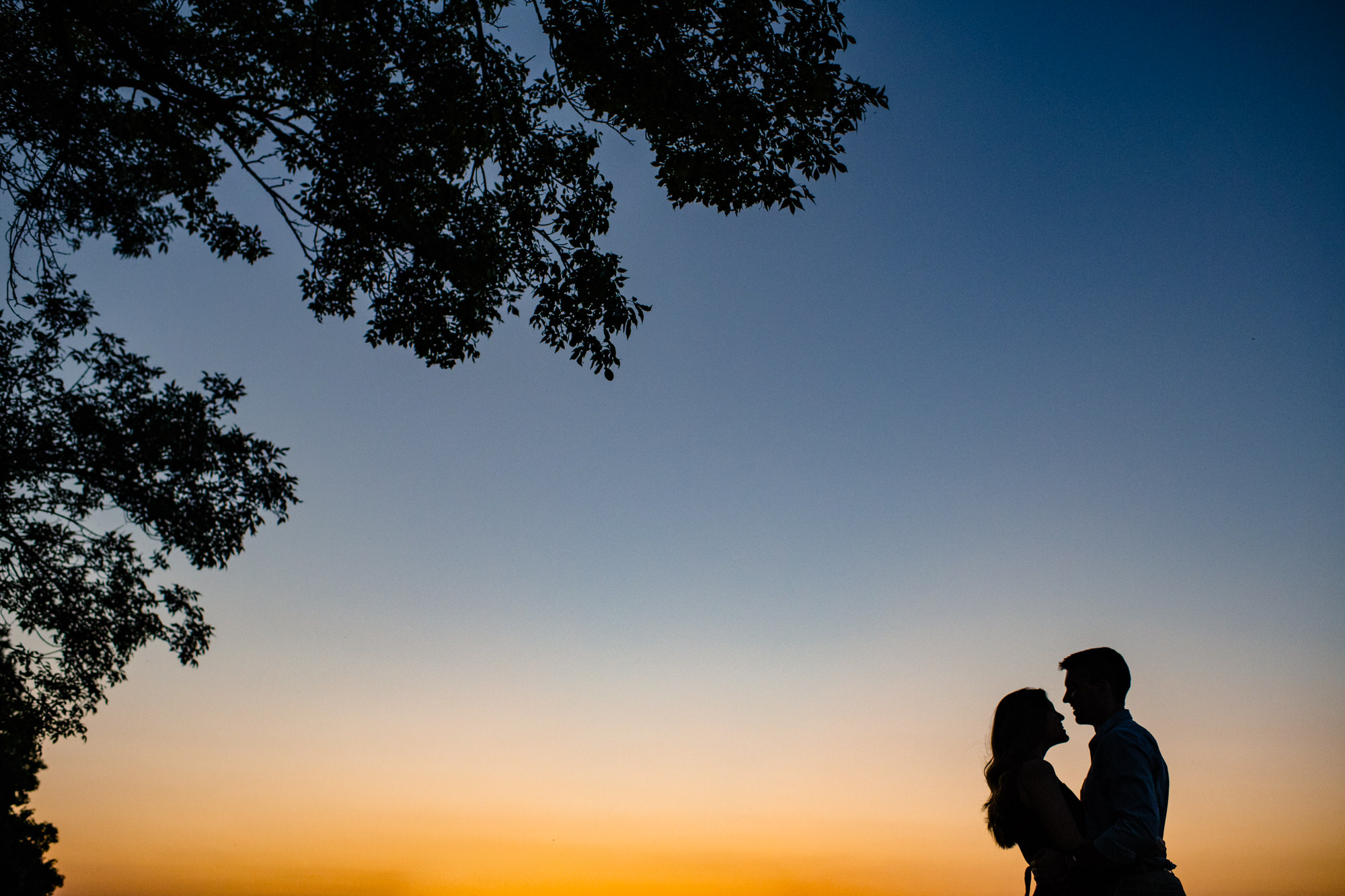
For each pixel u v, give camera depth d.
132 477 11.15
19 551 11.98
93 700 12.87
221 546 11.41
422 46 10.17
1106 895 3.31
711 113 9.48
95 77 10.10
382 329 11.15
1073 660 3.83
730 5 8.92
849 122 9.41
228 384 11.50
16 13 10.63
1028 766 3.56
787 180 9.77
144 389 11.32
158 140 11.90
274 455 11.66
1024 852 3.58
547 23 9.86
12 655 12.38
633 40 9.52
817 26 8.95
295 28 10.45
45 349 11.19
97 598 12.37
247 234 12.42
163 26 10.02
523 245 10.98
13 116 10.95
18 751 21.27
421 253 10.67
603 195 11.05
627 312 10.94
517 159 10.88
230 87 10.88
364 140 10.20
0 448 10.85
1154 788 3.47
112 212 12.12
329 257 11.15
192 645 12.79
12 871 21.92
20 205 11.46
